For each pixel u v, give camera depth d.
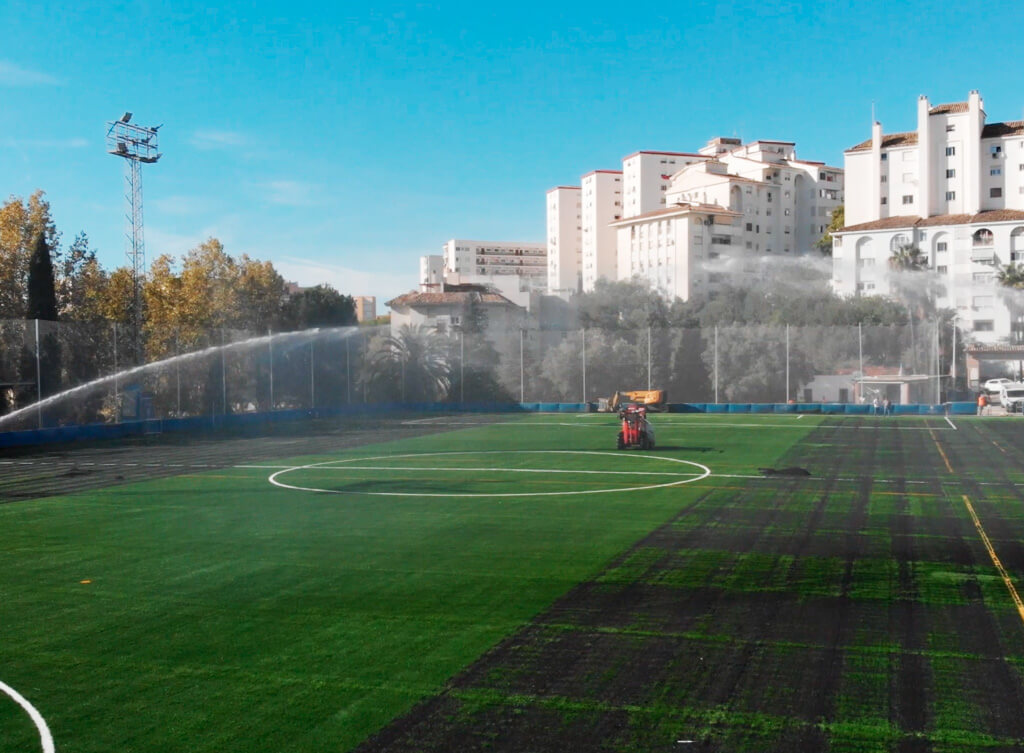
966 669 8.88
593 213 135.62
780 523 16.84
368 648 9.74
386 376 59.31
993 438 35.66
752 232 105.31
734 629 10.22
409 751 7.21
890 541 15.09
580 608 11.14
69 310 57.28
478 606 11.31
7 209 54.97
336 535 16.12
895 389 57.47
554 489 21.80
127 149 54.12
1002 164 83.12
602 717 7.82
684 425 44.22
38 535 16.47
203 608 11.46
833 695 8.24
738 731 7.51
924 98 84.25
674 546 14.79
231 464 28.12
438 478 24.14
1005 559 13.70
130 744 7.45
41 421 38.19
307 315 83.81
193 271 60.81
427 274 164.12
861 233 84.06
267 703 8.25
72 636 10.38
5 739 7.59
